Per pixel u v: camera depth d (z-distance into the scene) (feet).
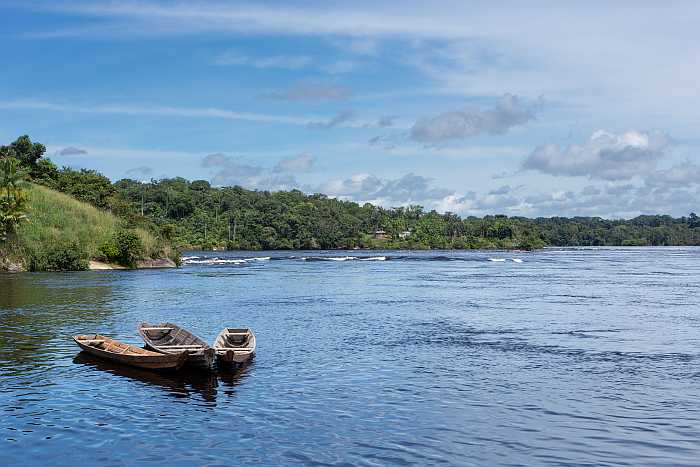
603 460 53.21
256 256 507.30
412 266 356.38
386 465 51.85
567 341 107.34
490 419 63.87
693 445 56.70
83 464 51.72
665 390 75.00
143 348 98.22
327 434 59.16
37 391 73.46
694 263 401.49
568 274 284.61
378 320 131.95
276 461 52.54
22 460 52.49
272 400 70.23
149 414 65.10
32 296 171.53
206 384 77.05
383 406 68.18
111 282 222.48
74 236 295.28
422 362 90.02
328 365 87.76
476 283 231.09
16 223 274.57
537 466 51.93
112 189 420.77
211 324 125.59
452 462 52.60
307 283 228.63
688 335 113.50
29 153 395.55
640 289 205.67
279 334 113.50
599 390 74.95
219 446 55.83
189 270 304.91
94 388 74.84
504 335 113.19
